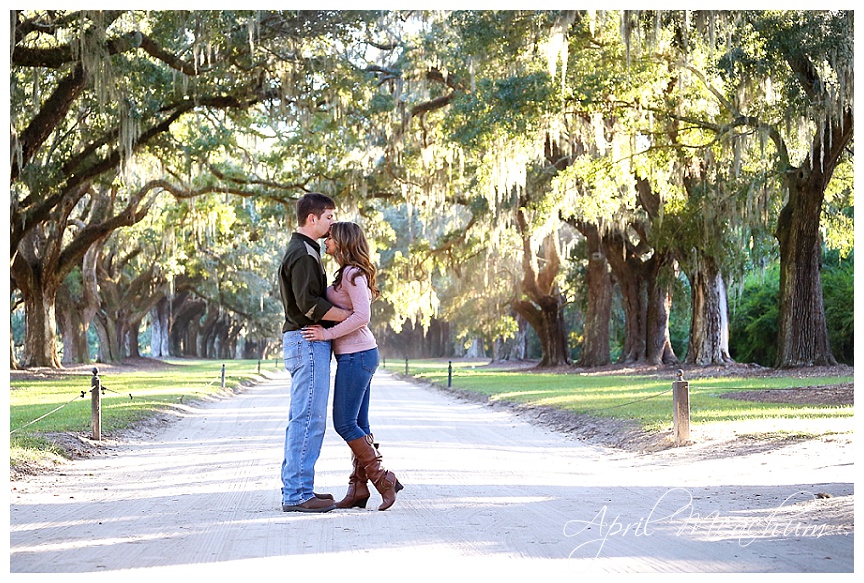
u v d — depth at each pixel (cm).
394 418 1839
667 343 4322
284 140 3694
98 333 5947
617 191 3434
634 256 4422
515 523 680
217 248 5828
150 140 3183
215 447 1329
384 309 7656
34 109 2642
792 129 2723
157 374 4422
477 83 2680
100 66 2298
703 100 2984
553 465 1093
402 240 7031
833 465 948
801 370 2902
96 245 5316
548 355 5278
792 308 2988
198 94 2897
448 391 3048
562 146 3719
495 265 5003
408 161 3409
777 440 1170
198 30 2486
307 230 748
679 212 3269
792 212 2961
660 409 1694
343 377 745
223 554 573
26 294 4166
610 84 2616
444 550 582
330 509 740
